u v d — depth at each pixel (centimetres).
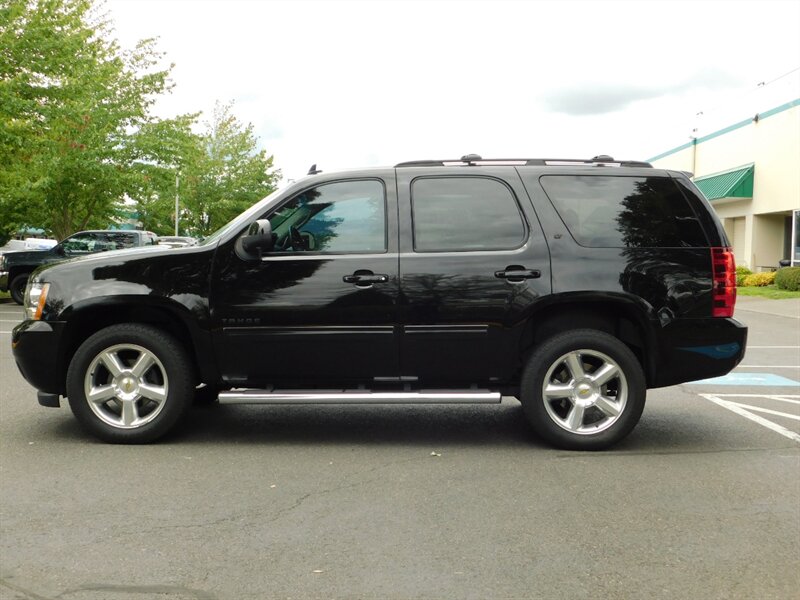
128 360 633
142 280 612
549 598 352
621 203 617
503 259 604
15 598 350
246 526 441
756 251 3009
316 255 611
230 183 4794
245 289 608
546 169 623
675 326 604
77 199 2523
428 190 621
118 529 435
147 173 2464
